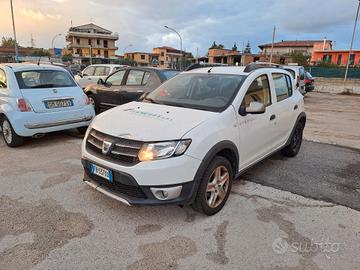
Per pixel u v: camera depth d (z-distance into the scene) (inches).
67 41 3410.4
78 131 269.6
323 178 178.5
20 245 107.9
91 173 129.4
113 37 3287.4
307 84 735.1
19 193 147.4
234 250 108.5
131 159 115.1
